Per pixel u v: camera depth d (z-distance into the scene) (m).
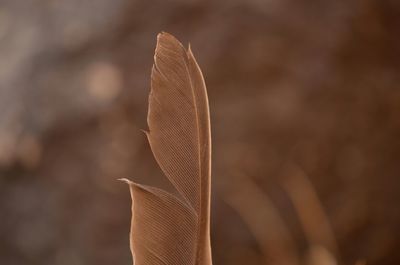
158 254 0.45
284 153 0.89
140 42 0.88
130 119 0.87
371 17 0.90
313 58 0.89
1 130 0.90
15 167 0.90
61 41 0.90
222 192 0.89
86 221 0.89
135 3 0.88
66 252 0.90
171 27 0.88
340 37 0.89
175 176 0.45
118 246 0.89
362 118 0.90
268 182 0.89
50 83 0.89
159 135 0.44
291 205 0.90
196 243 0.45
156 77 0.44
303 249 0.90
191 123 0.45
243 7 0.88
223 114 0.88
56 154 0.89
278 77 0.88
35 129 0.89
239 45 0.88
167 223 0.45
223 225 0.90
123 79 0.87
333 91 0.89
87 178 0.88
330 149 0.90
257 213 0.89
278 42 0.88
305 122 0.89
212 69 0.87
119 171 0.87
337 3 0.89
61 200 0.89
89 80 0.88
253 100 0.88
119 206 0.88
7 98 0.90
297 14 0.88
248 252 0.90
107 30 0.88
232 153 0.88
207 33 0.88
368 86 0.90
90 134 0.88
